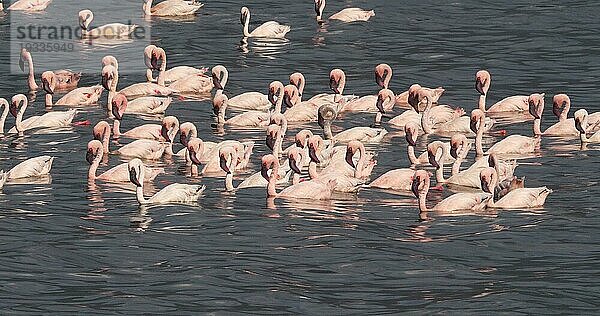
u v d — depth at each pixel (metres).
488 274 28.19
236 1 60.28
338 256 29.17
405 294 27.17
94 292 27.30
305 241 30.08
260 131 40.41
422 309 26.39
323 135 39.34
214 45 51.97
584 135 38.53
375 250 29.47
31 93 45.62
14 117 40.91
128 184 34.56
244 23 53.00
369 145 38.62
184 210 32.25
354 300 26.88
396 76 47.38
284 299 26.89
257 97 43.12
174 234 30.56
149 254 29.33
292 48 51.28
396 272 28.31
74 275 28.22
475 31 53.78
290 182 34.88
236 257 29.14
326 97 42.34
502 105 42.94
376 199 33.25
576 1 59.03
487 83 42.50
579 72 47.69
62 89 46.25
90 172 34.97
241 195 33.50
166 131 37.53
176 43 52.38
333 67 48.53
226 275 28.11
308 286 27.58
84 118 42.12
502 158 37.00
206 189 34.09
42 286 27.62
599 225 31.05
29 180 34.94
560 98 39.94
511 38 52.59
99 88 44.38
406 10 57.59
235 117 41.16
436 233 30.58
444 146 34.69
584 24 54.72
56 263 28.86
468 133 40.09
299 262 28.86
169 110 43.22
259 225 31.11
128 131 39.62
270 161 33.28
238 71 47.94
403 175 34.09
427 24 55.09
